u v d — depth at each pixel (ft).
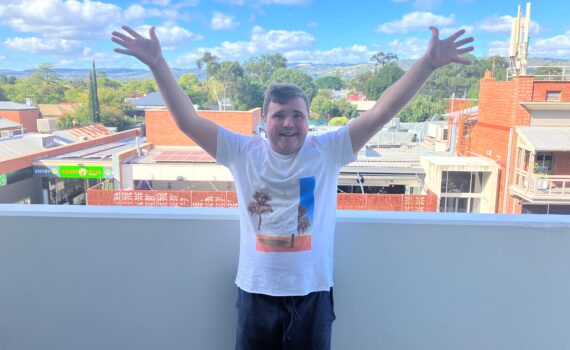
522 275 4.79
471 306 4.86
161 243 4.85
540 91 45.78
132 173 56.29
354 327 4.94
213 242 4.83
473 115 58.85
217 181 57.26
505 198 47.98
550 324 4.85
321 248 4.16
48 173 58.65
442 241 4.78
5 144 65.41
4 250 4.90
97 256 4.89
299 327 4.10
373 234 4.80
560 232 4.69
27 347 5.06
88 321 4.99
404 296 4.88
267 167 4.10
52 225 4.84
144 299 4.95
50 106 170.81
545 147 42.27
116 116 151.43
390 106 4.24
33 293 4.96
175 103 4.33
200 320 4.97
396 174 52.13
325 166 4.17
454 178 50.21
